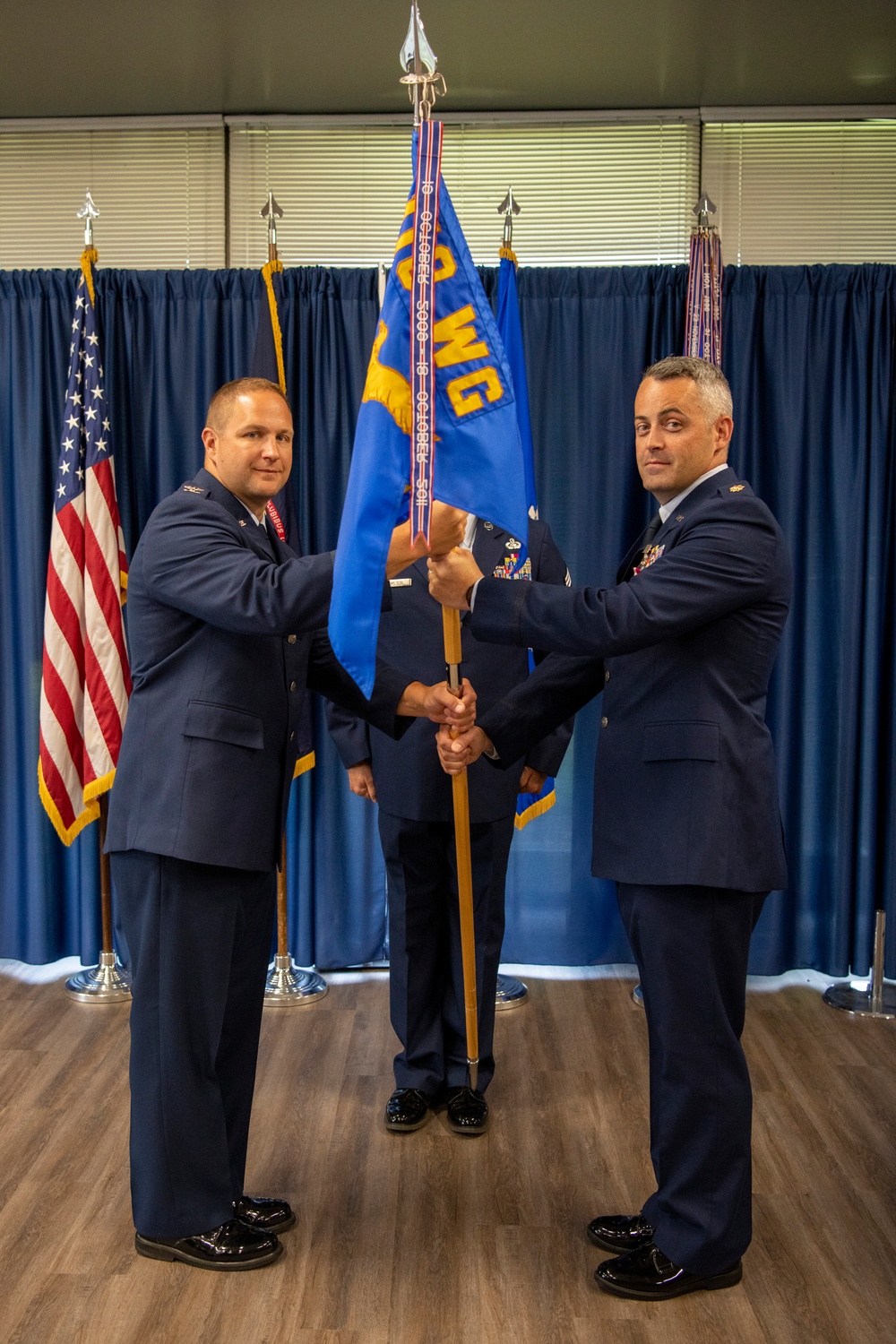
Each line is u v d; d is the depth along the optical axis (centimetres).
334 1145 250
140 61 328
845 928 349
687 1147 197
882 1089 280
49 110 366
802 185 369
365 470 175
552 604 195
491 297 346
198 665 199
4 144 377
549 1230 219
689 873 189
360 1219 222
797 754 351
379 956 358
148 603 201
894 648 346
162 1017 199
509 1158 245
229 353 349
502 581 201
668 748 194
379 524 174
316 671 229
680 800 192
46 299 350
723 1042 195
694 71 336
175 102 359
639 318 343
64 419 331
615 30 308
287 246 375
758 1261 210
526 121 367
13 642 354
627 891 201
